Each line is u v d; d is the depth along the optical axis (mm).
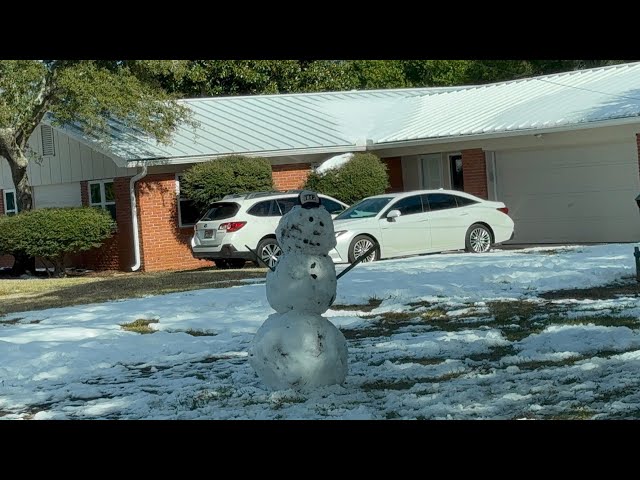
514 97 29641
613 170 24922
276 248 24406
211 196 25875
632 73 28109
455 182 29625
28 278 26766
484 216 23906
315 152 28578
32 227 25672
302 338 8812
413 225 22984
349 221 22578
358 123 31422
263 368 8930
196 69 40750
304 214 8820
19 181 27297
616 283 15602
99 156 27953
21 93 25172
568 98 27000
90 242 26328
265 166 26750
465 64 51656
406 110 32188
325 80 44438
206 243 24578
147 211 26734
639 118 22688
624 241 24844
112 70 26094
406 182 30844
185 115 27516
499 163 27438
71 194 29641
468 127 27156
